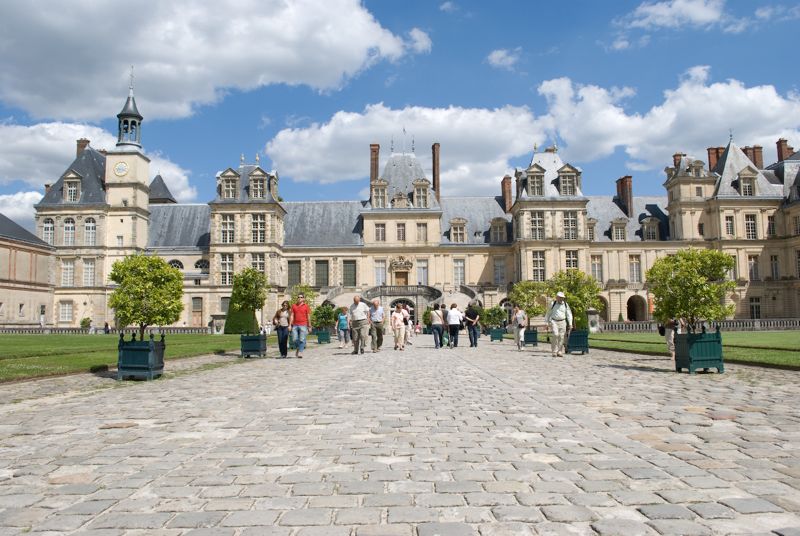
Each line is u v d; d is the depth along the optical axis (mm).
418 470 5922
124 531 4387
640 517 4539
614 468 5887
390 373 16391
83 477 5781
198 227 69438
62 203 65375
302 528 4418
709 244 66062
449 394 11617
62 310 64500
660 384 12977
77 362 17922
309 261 67562
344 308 31969
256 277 46500
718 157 72000
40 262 63531
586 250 63562
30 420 8938
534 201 63688
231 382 14297
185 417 9148
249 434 7793
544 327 58594
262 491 5297
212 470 6000
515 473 5766
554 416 8922
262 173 64500
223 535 4293
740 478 5492
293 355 25328
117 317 23500
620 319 65062
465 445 7008
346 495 5172
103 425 8492
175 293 24109
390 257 67125
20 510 4844
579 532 4273
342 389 12664
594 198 71500
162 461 6375
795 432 7516
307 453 6691
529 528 4359
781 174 68500
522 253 63312
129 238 65062
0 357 18656
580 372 16203
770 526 4336
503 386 12922
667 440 7129
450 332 31125
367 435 7656
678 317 16766
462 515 4645
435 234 67312
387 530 4359
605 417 8766
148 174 69062
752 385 12531
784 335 38000
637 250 67000
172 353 23312
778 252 65625
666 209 70375
